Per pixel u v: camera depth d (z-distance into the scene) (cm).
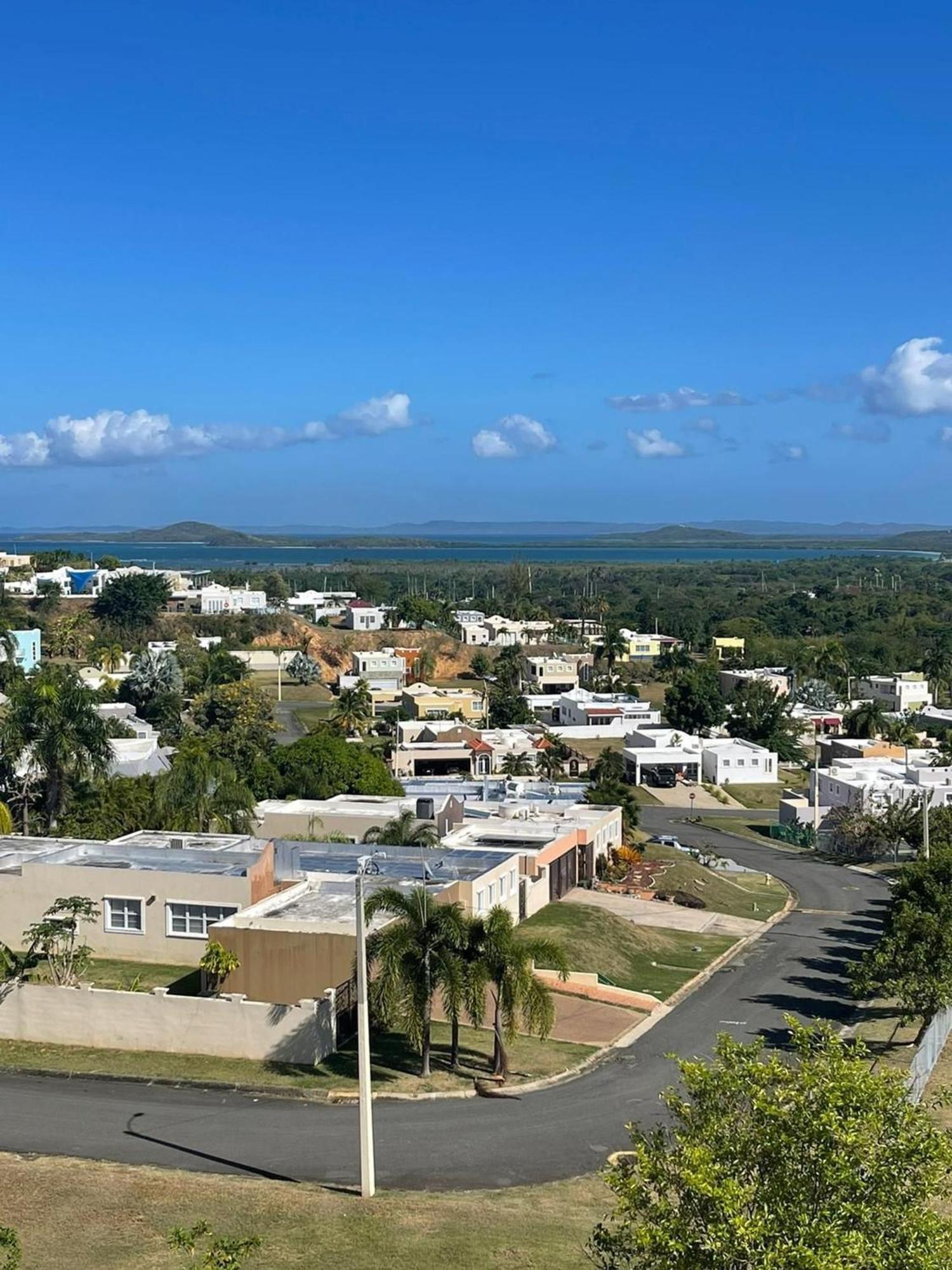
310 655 19838
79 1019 4156
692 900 7100
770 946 6297
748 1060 2158
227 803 6681
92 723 7100
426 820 6719
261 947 4341
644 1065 4241
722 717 14512
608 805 8350
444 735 12250
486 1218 2945
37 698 7000
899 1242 1838
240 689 13650
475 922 3984
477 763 11812
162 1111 3619
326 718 14688
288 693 16975
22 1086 3797
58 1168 3136
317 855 6019
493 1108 3744
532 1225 2917
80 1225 2827
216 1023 4059
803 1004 5203
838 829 9362
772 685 16288
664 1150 2139
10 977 4428
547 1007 3897
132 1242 2748
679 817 10981
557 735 14038
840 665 17800
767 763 12612
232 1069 3947
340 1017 4250
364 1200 3028
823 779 10519
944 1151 1917
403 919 4319
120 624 19775
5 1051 4088
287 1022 4022
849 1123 1903
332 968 4284
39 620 19562
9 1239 2317
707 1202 1927
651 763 12369
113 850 5628
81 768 7019
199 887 5056
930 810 8500
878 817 9056
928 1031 4294
